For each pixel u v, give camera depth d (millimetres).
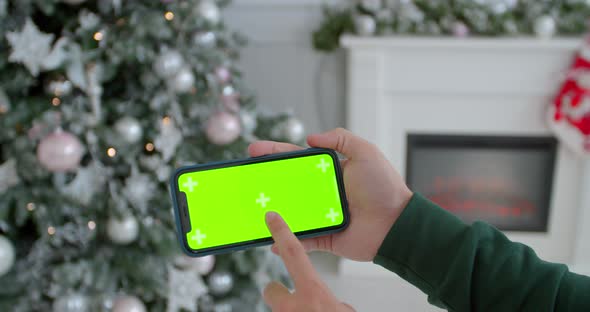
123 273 1314
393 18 1933
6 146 1235
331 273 2041
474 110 2037
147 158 1388
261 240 643
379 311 1686
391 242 576
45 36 1146
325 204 661
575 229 2139
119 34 1306
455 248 539
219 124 1420
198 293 1335
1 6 1169
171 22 1404
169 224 1393
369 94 1999
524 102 2014
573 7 1939
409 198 633
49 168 1184
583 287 479
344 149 670
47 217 1231
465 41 1904
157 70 1333
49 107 1248
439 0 1964
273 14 2145
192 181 626
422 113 2051
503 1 1945
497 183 2152
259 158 647
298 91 2238
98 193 1304
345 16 1989
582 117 1887
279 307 435
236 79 1676
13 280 1252
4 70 1243
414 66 1987
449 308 521
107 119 1417
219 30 1588
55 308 1229
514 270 502
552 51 1937
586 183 2074
